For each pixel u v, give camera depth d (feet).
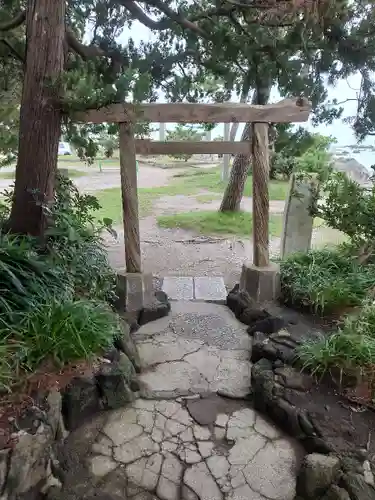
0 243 7.61
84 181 35.17
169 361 9.00
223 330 10.39
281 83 9.87
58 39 8.16
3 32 9.77
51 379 6.47
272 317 9.64
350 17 9.04
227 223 21.66
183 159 54.13
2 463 4.99
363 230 10.93
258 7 8.69
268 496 5.80
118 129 10.00
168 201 28.40
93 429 6.93
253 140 10.08
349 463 5.78
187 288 13.32
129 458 6.38
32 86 8.23
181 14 9.45
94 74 9.05
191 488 5.90
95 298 8.81
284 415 6.85
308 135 10.38
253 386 7.75
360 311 8.41
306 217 12.85
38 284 7.39
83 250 9.24
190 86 11.04
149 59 10.01
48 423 5.80
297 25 8.90
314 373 7.39
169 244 18.62
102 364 7.39
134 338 9.95
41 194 8.69
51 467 5.77
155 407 7.52
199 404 7.63
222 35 9.53
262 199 10.44
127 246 10.80
